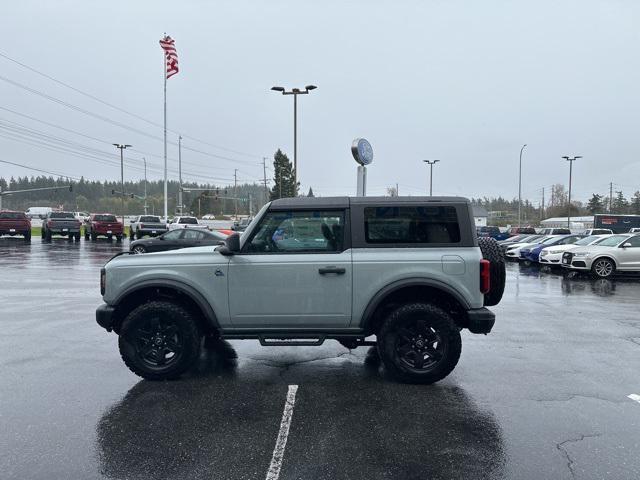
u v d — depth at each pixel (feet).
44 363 19.40
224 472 11.22
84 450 12.23
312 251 17.13
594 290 43.09
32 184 500.74
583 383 17.42
